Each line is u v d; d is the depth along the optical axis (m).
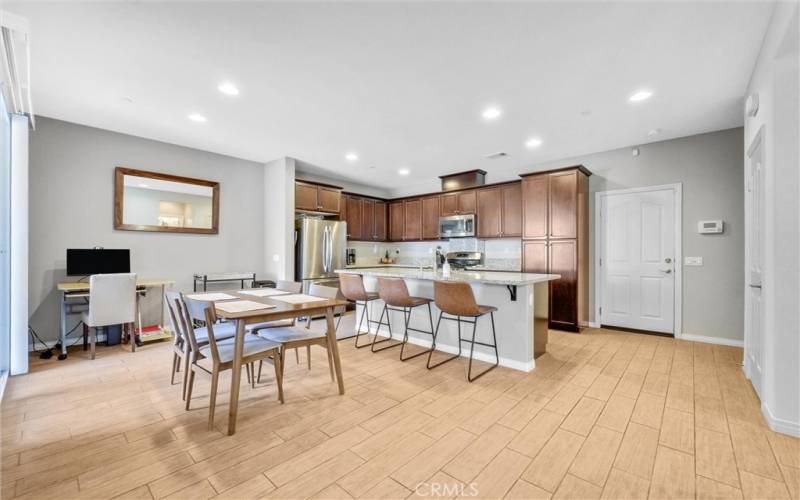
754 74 2.60
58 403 2.45
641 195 4.50
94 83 2.87
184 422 2.19
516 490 1.59
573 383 2.84
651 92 3.01
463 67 2.61
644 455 1.85
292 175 5.21
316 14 2.03
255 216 5.35
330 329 2.66
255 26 2.14
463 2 1.93
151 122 3.75
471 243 6.25
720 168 3.99
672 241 4.29
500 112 3.46
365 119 3.64
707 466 1.75
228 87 2.94
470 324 3.54
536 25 2.12
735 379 2.92
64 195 3.78
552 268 4.73
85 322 3.53
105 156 4.02
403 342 3.75
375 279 4.64
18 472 1.70
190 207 4.68
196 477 1.67
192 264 4.71
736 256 3.92
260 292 3.20
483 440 2.00
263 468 1.75
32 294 3.62
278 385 2.48
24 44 2.29
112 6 1.95
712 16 2.04
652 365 3.27
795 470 1.71
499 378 2.96
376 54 2.44
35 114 3.56
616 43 2.30
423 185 7.02
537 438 2.02
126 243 4.19
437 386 2.79
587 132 4.03
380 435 2.05
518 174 5.29
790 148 2.02
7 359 2.95
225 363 2.17
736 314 3.91
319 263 5.62
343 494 1.57
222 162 4.99
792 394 2.03
